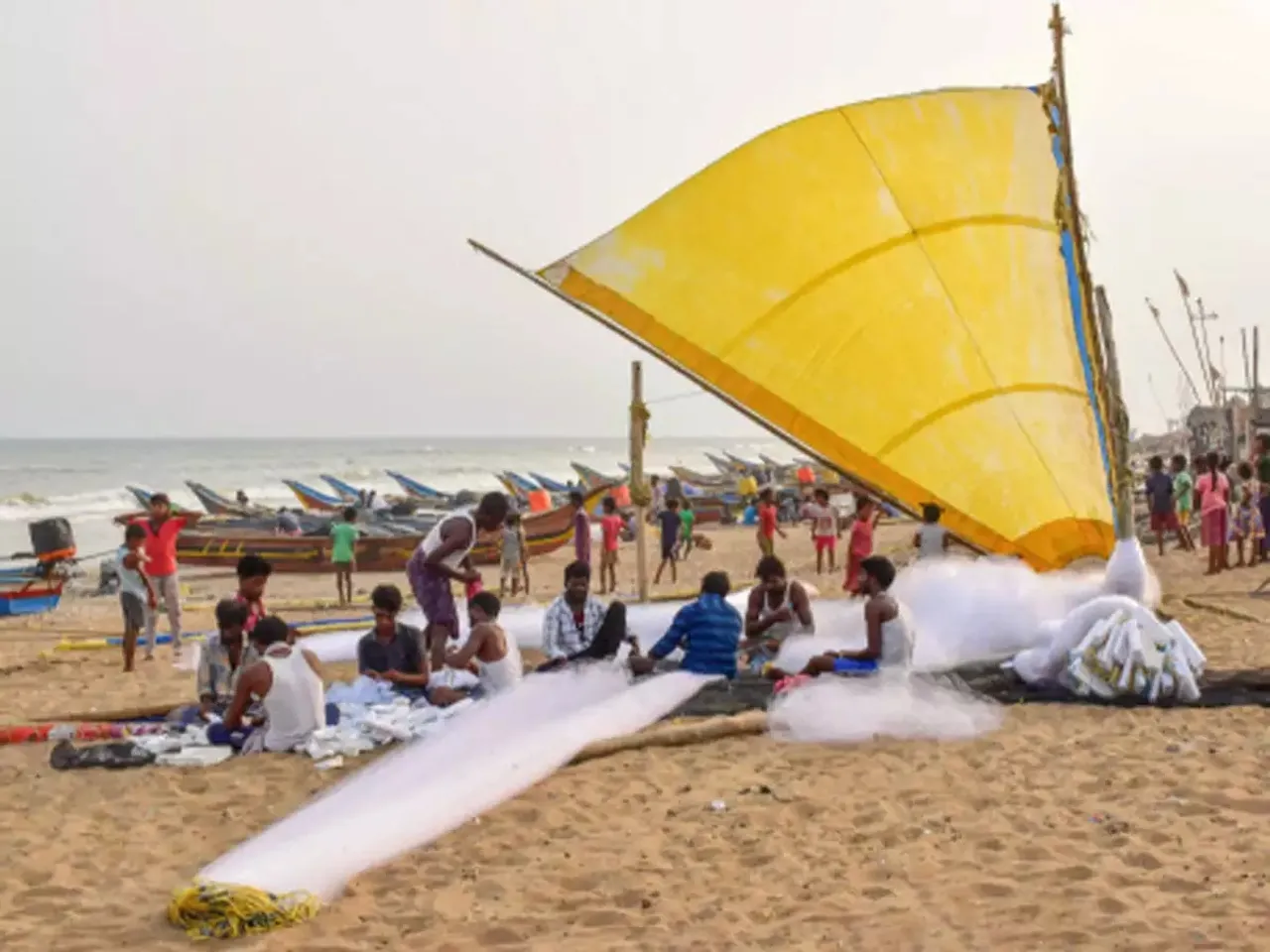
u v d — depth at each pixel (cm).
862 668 802
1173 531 2070
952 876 498
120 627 1560
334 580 2431
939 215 1146
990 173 1141
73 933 463
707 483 5381
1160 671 799
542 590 2031
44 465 11131
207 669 811
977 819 570
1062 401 1150
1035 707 797
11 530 4288
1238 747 677
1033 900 470
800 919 460
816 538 2086
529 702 745
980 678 869
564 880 509
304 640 1102
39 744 776
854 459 1135
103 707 950
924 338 1148
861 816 579
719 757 695
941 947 430
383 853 534
